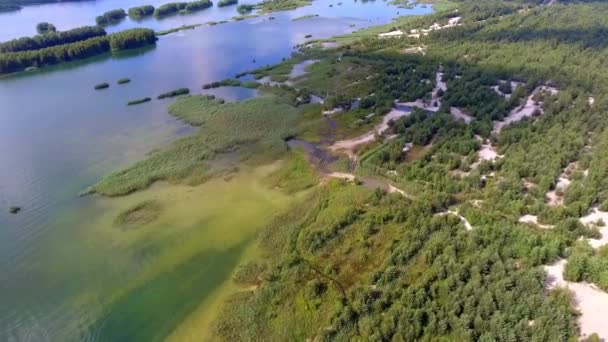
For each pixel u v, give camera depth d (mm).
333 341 35562
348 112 81875
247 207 55531
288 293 40906
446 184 54656
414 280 40406
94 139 75500
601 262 38375
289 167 64812
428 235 45531
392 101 83562
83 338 38438
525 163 56250
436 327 34719
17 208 56125
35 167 66562
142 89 100500
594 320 34844
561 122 67812
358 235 47750
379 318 36312
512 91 85812
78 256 47844
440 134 68812
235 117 81938
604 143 58250
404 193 55750
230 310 39906
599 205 48375
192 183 60938
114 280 44469
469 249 42312
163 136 76062
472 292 37062
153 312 40625
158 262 46594
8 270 46281
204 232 50969
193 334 38094
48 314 40906
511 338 32594
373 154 65938
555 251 40562
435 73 97688
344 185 58500
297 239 48406
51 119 84250
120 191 58938
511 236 43188
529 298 35406
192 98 92062
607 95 74375
